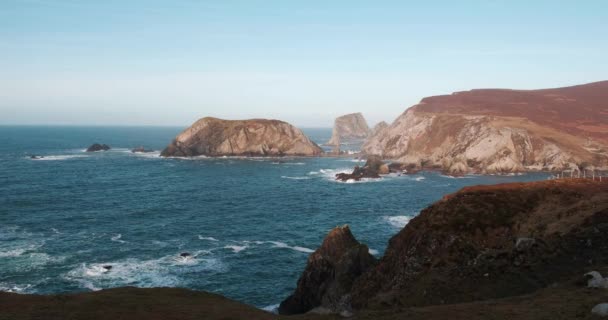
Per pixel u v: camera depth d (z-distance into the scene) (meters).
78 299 29.31
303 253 63.75
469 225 39.38
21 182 125.25
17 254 60.59
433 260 36.72
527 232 37.88
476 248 36.88
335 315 26.36
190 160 194.88
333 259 47.81
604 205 39.00
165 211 90.88
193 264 58.25
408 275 36.47
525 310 22.39
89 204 96.81
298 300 46.88
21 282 50.72
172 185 125.94
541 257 33.88
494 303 25.00
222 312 28.30
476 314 22.75
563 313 21.08
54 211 88.81
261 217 86.44
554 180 49.75
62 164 171.12
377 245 66.75
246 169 166.50
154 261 59.09
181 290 34.38
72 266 56.34
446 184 128.88
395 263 40.25
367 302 36.03
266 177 145.12
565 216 39.19
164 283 51.50
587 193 44.81
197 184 128.50
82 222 80.06
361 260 45.88
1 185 119.38
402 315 24.17
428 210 44.22
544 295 25.22
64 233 72.19
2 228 74.38
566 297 23.67
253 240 69.94
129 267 56.53
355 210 93.25
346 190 119.25
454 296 31.77
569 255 33.34
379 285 39.62
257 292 50.25
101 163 177.25
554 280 30.61
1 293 29.83
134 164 176.38
